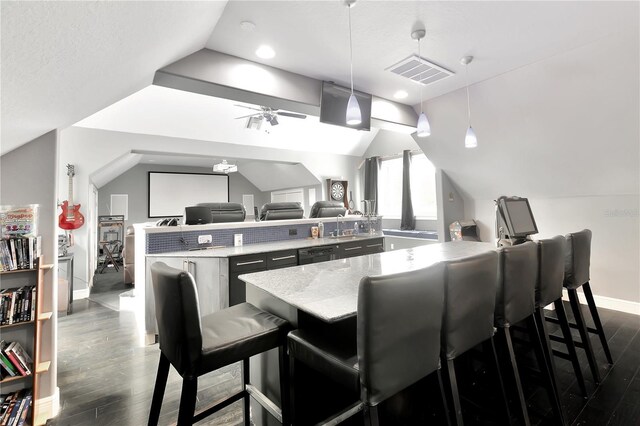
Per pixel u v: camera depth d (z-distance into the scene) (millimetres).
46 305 1988
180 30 1827
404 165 5969
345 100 3285
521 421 1563
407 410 1668
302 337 1370
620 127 2908
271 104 3125
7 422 1755
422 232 5434
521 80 3088
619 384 2104
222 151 5738
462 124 3881
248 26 2266
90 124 4633
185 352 1190
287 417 1441
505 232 2631
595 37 2473
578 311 2199
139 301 3197
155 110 4703
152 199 8633
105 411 1962
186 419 1197
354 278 1774
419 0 2031
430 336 1186
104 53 1382
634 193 3363
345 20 2230
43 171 1981
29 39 905
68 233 4594
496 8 2121
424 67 2957
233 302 2844
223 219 3742
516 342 2326
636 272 3391
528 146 3627
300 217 4137
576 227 3816
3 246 1792
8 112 1351
